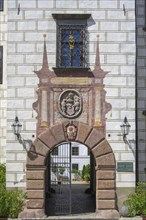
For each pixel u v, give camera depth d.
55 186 32.56
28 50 19.45
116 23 19.58
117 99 19.38
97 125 19.28
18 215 18.69
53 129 19.22
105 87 19.38
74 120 19.28
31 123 19.25
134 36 19.55
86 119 19.30
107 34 19.55
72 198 25.47
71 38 19.55
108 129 19.28
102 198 19.02
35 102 19.31
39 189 19.02
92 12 19.58
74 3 19.59
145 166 22.03
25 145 19.19
